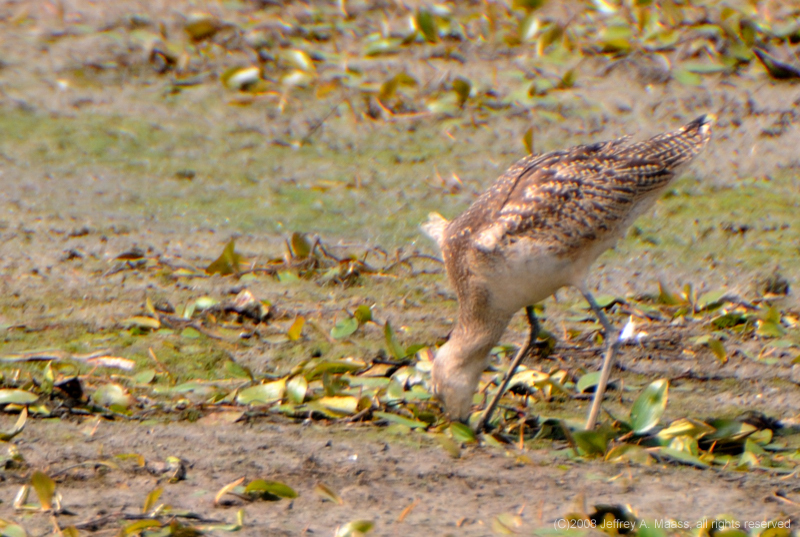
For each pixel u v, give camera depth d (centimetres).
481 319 848
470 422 847
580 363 961
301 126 1577
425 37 1753
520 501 707
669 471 759
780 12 1844
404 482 731
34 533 640
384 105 1625
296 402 842
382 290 1120
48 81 1666
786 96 1619
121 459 746
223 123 1578
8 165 1411
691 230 1288
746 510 699
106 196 1346
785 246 1245
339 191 1388
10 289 1076
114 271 1133
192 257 1189
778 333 1012
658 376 938
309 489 716
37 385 860
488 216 871
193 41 1780
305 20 1902
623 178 890
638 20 1791
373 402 861
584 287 877
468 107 1620
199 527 654
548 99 1630
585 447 773
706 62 1714
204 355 946
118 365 916
